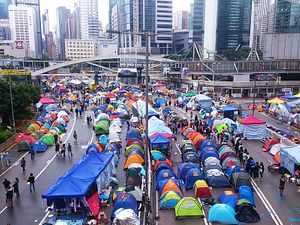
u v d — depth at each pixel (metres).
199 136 37.19
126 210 19.62
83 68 167.88
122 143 40.16
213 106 59.03
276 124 51.44
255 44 175.38
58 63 143.25
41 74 129.12
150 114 46.06
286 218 21.02
